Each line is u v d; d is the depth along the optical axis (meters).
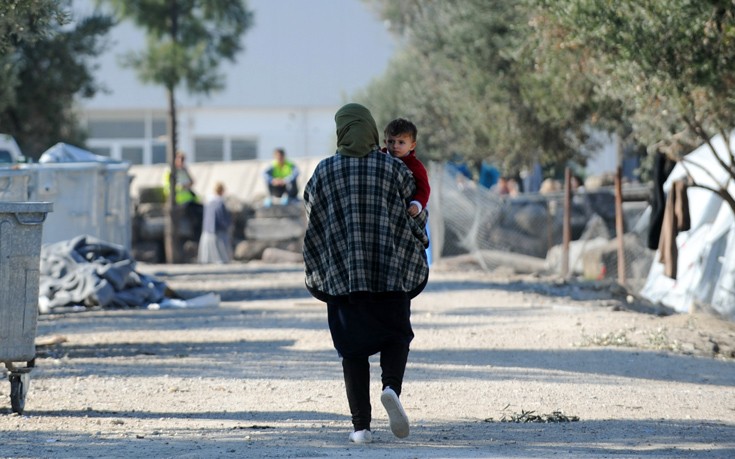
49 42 99.44
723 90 44.88
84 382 32.56
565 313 52.53
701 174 62.19
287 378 33.75
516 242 86.00
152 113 157.00
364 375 22.78
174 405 28.84
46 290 55.97
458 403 29.53
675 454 22.02
